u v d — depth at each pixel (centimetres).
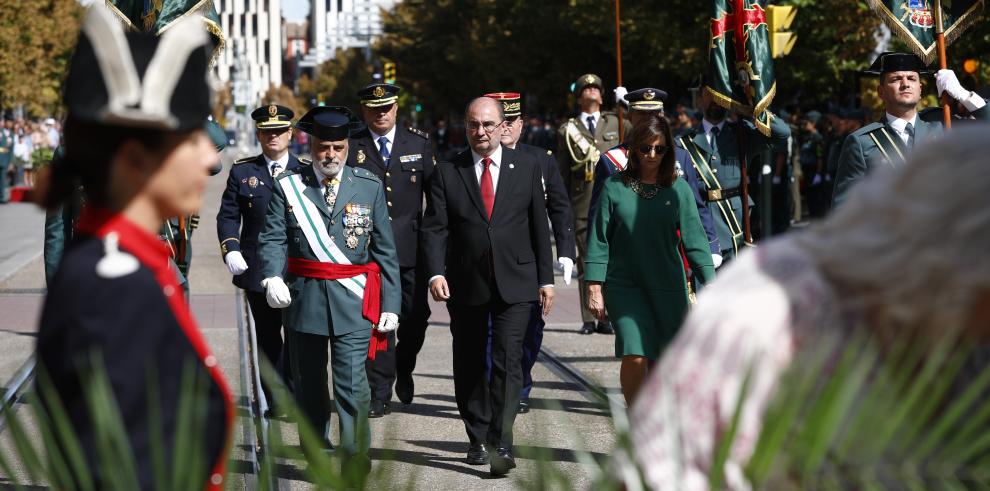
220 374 376
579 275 1934
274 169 1413
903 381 306
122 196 369
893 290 306
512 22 6569
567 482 361
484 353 1167
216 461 373
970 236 299
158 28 1274
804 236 329
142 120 354
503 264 1148
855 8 4172
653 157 1048
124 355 346
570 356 1716
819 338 310
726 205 1491
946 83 1260
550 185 1329
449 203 1170
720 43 1455
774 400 300
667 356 321
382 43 10219
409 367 1418
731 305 313
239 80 17712
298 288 1079
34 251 3344
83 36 359
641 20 4812
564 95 6588
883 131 1234
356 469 370
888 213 310
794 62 4444
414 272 1406
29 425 912
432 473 1118
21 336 1917
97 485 335
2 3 6888
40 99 7756
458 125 9244
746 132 1511
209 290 2514
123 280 352
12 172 6166
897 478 315
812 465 297
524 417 1288
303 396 1087
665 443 308
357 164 1411
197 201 377
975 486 325
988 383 332
